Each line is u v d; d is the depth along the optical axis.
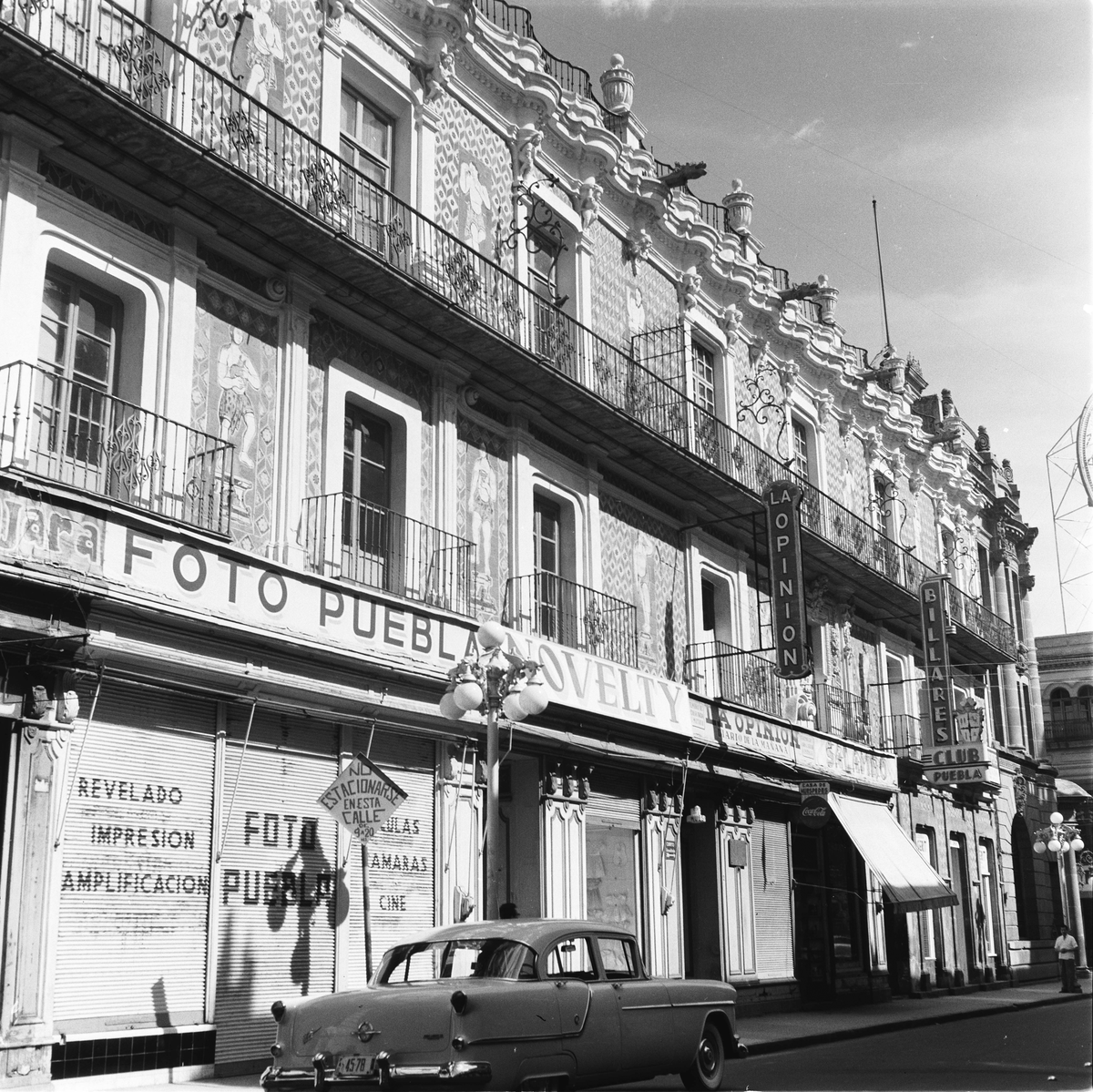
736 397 26.80
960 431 39.94
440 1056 8.91
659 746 21.27
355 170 15.91
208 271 14.56
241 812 13.88
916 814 32.50
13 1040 11.08
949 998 29.62
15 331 12.31
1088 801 46.50
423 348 17.56
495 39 20.00
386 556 16.73
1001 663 38.94
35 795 11.67
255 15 15.70
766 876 24.86
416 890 16.11
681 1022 11.30
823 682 28.70
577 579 20.50
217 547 13.55
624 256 23.47
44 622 11.70
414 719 16.08
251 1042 13.47
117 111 12.70
